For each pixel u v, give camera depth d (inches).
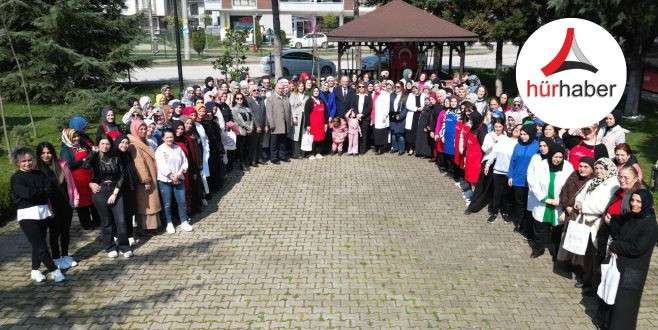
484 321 240.8
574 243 257.9
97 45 854.5
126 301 258.7
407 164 507.8
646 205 208.8
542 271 290.7
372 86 561.3
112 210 302.5
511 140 347.9
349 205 394.9
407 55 816.9
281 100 497.0
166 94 498.6
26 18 795.4
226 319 242.2
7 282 277.9
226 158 447.8
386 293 265.1
